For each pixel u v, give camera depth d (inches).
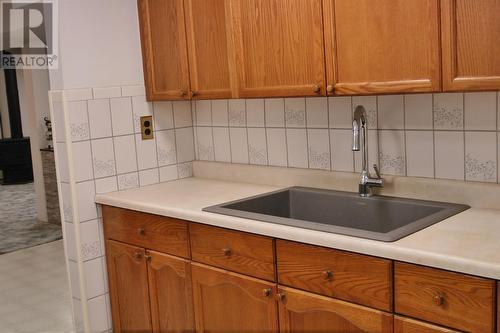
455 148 87.0
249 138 116.0
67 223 113.5
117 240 110.7
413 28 75.5
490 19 68.4
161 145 122.1
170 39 110.7
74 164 109.4
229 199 100.7
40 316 140.2
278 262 81.0
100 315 115.7
